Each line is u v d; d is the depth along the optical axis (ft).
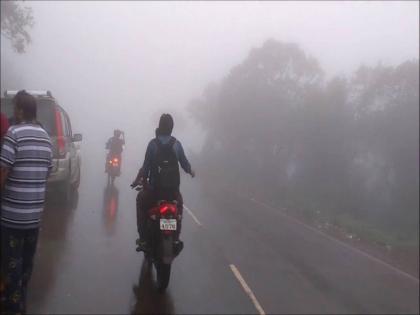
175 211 21.98
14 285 17.42
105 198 47.65
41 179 17.53
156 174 22.48
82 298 21.33
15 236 17.25
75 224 34.86
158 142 22.67
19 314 17.60
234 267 28.96
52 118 36.83
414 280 35.04
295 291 26.23
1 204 17.19
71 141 42.47
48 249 28.04
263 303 23.48
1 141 17.24
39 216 17.65
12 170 17.04
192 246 33.32
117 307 20.72
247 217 50.75
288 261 33.06
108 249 29.01
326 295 26.53
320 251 39.29
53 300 20.81
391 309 26.27
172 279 25.26
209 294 23.62
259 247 35.94
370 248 46.98
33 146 17.26
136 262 26.84
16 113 17.84
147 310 20.75
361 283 31.12
